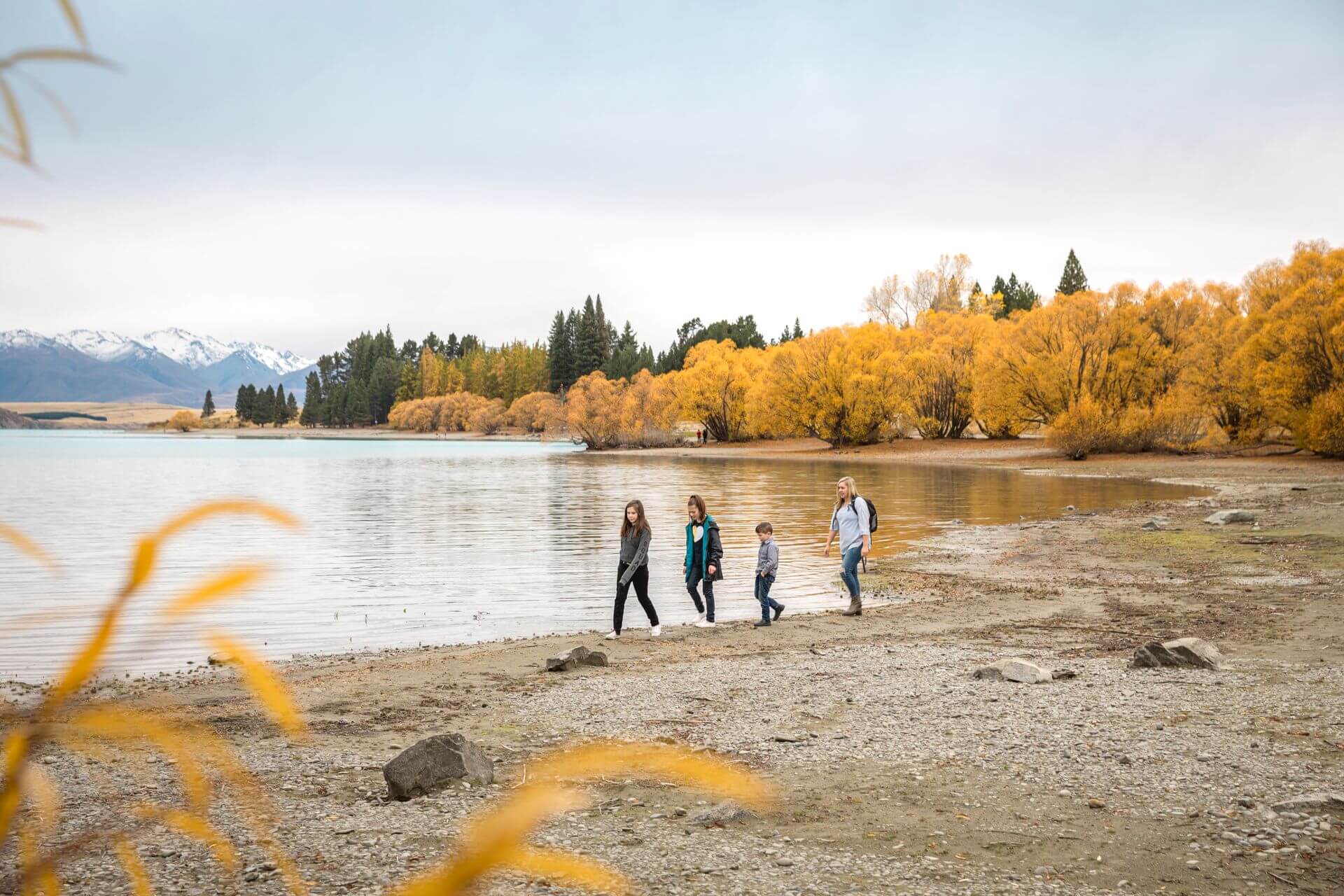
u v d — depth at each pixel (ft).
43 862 2.49
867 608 55.21
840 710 31.14
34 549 2.01
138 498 146.41
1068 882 17.56
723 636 47.39
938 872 18.11
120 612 2.12
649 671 38.58
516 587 64.28
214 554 79.56
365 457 323.37
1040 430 315.37
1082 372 230.89
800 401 302.04
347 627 50.72
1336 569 63.41
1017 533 90.94
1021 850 19.16
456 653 43.32
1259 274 205.67
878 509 118.32
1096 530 90.89
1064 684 34.27
